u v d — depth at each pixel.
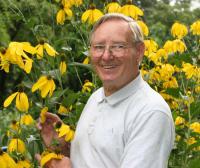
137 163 2.17
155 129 2.19
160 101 2.26
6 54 2.76
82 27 3.86
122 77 2.36
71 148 2.61
